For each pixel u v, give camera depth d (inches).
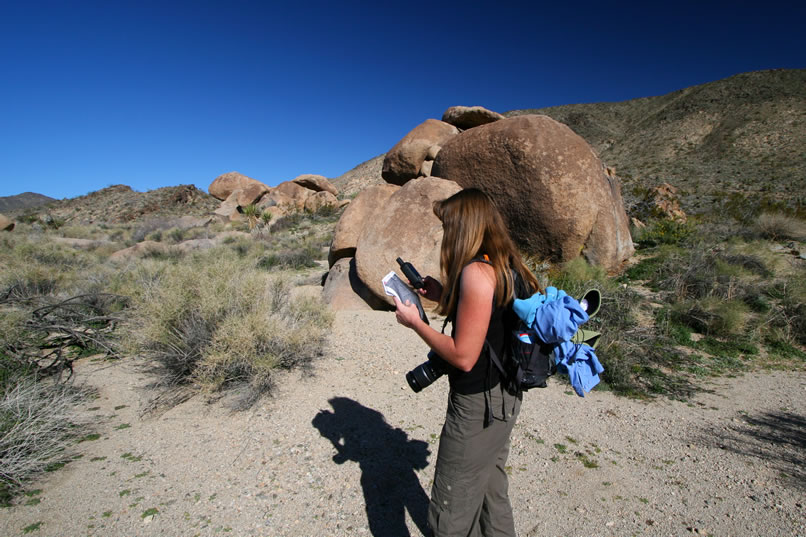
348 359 196.4
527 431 140.3
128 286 250.7
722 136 2153.1
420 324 65.2
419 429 137.9
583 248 363.3
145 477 109.7
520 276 68.7
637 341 215.6
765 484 112.9
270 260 521.0
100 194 1804.9
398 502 104.1
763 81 2632.9
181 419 140.5
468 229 65.4
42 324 202.1
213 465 115.6
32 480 107.6
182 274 201.0
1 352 179.5
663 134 2460.6
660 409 160.2
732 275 289.7
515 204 360.5
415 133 618.8
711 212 658.8
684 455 127.8
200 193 1785.2
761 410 159.0
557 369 72.1
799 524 97.0
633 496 108.4
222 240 753.6
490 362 66.7
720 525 97.7
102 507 98.1
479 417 67.5
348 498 104.7
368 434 133.4
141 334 168.2
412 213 308.5
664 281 319.9
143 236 954.1
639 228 520.7
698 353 219.8
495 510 78.2
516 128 358.0
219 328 166.1
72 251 519.2
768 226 461.1
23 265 320.2
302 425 137.2
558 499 106.7
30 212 1592.0
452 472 69.1
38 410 128.5
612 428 144.3
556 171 343.3
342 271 336.2
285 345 177.3
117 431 132.6
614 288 285.6
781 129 2004.2
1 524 91.8
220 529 93.1
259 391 154.7
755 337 234.7
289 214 1165.1
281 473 112.8
